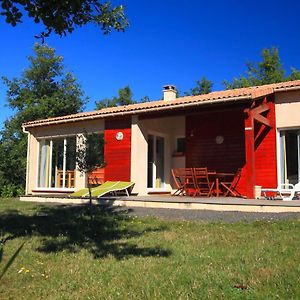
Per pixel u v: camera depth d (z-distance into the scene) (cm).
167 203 1159
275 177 1327
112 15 579
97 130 1644
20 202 1499
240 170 1405
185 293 417
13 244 697
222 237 708
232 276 468
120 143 1551
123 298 411
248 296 399
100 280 476
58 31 546
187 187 1469
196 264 532
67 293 435
